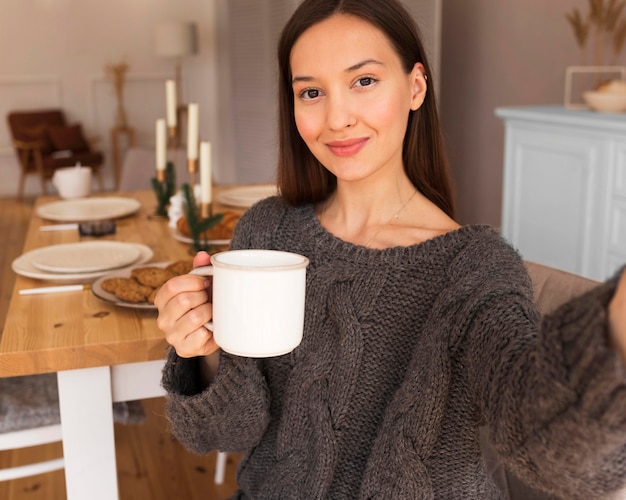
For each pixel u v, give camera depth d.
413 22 1.02
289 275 0.74
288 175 1.15
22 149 7.07
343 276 1.01
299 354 1.03
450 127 4.70
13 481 2.37
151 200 2.78
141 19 7.60
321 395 1.00
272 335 0.75
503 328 0.79
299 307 0.76
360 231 1.09
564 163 2.78
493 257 0.93
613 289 0.61
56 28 7.40
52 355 1.31
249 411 1.01
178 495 2.28
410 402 0.91
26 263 1.81
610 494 0.62
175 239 2.15
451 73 4.62
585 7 3.50
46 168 6.91
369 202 1.08
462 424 0.92
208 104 7.95
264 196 2.68
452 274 0.95
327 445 0.98
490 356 0.78
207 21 7.74
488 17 4.23
